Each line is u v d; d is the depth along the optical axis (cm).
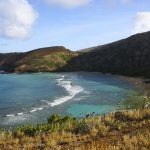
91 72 15438
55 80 10912
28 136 1972
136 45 15550
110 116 2212
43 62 17725
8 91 7912
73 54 18862
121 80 10219
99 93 6738
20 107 5194
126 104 4938
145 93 6406
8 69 18262
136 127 1864
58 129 2014
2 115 4438
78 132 1916
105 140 1645
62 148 1570
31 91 7744
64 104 5388
